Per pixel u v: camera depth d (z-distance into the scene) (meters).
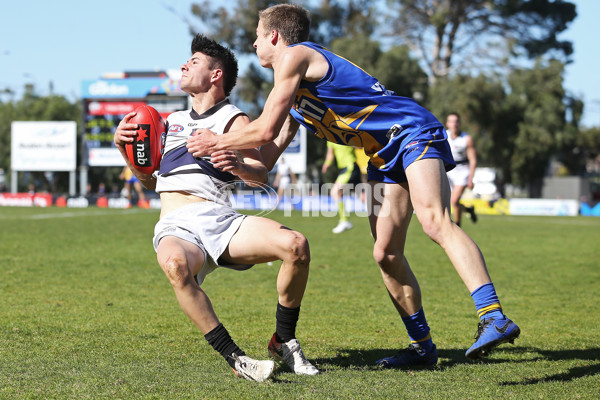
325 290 26.27
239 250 13.60
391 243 14.92
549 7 151.62
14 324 18.67
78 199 112.12
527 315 21.78
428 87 151.00
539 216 96.44
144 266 32.12
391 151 13.89
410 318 15.23
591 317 21.42
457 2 150.88
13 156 122.19
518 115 147.25
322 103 13.76
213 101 14.50
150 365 14.30
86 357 14.97
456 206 41.09
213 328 12.99
